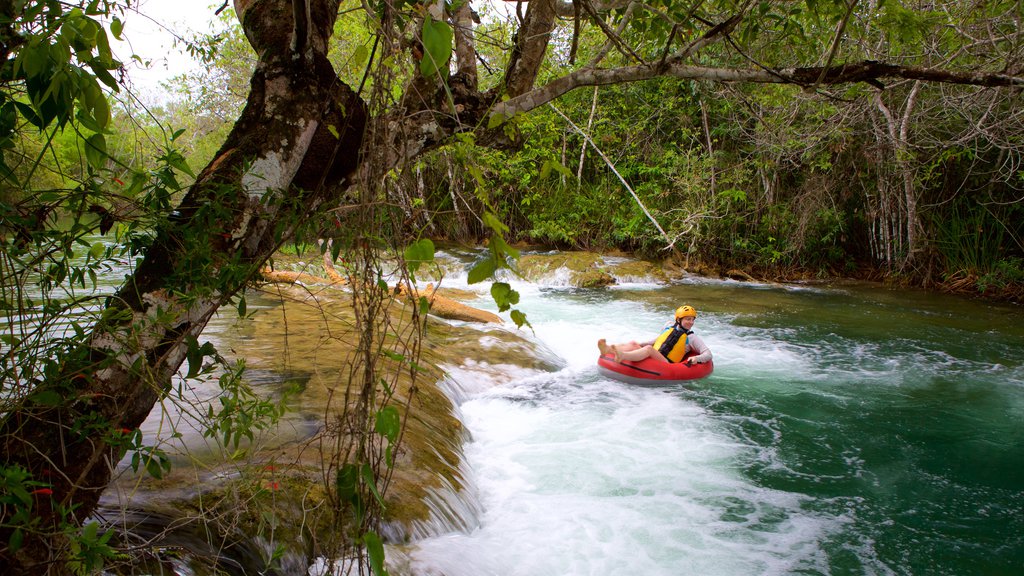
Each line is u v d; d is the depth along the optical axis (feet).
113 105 6.75
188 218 6.48
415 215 5.93
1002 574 14.01
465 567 11.86
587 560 13.75
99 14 5.24
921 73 8.80
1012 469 18.92
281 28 6.98
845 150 48.96
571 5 11.25
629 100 55.93
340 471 5.64
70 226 6.21
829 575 13.70
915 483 17.97
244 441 13.47
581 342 31.35
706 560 13.99
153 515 9.97
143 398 6.56
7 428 5.81
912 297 43.88
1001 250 46.47
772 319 36.99
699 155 54.60
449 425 18.47
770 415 22.68
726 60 41.39
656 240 53.26
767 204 51.60
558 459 18.63
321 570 10.20
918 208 48.62
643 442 20.11
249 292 29.73
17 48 5.27
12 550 5.21
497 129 8.22
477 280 4.86
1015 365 28.73
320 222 6.15
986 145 44.80
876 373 27.45
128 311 6.14
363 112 7.30
